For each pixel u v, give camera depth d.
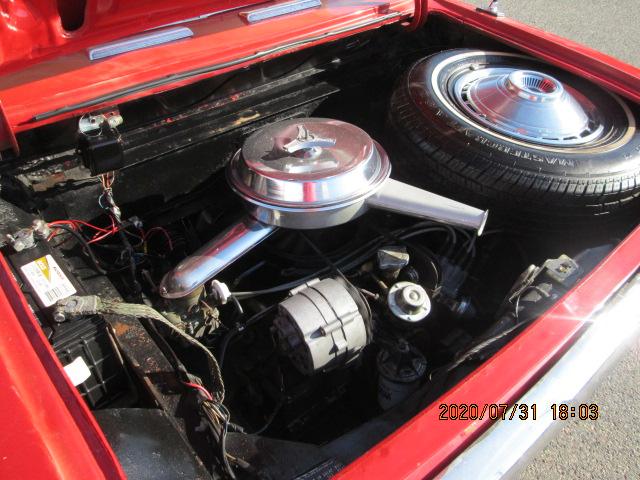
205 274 1.24
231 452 1.00
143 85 1.37
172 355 1.13
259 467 0.99
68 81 1.34
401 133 1.64
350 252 1.49
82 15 1.44
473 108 1.71
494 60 1.94
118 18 1.48
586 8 5.31
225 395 1.34
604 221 1.51
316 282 1.28
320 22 1.69
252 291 1.40
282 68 1.74
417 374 1.32
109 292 1.25
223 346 1.29
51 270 1.11
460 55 1.89
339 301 1.21
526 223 1.51
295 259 1.46
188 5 1.57
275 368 1.32
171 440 0.96
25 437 0.78
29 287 1.08
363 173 1.31
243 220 1.34
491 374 1.01
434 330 1.50
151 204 1.56
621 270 1.22
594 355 1.11
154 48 1.48
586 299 1.16
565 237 1.54
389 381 1.31
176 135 1.51
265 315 1.38
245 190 1.29
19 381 0.84
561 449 1.92
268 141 1.37
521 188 1.45
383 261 1.39
